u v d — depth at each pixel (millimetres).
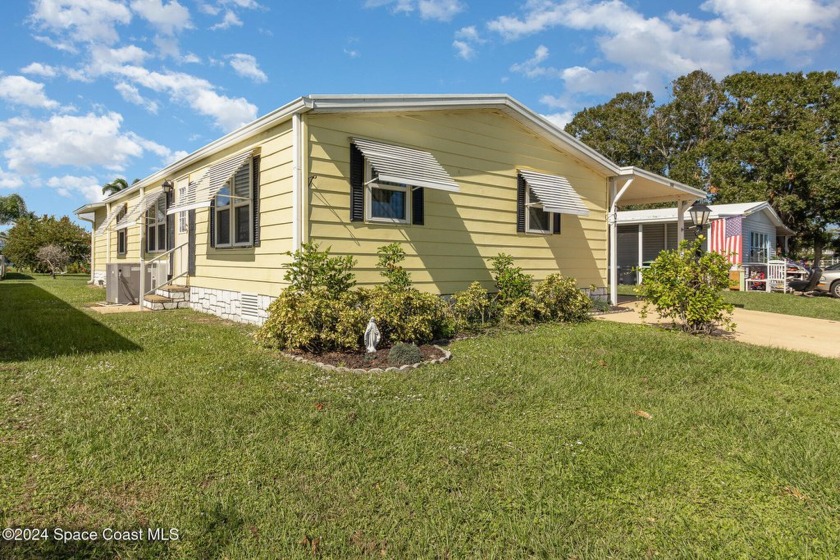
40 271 28734
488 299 8312
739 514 2438
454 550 2133
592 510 2451
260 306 7449
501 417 3639
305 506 2420
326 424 3402
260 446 3043
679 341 6520
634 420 3629
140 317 8414
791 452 3098
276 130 6992
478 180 8578
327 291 5891
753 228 19906
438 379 4602
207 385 4262
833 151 24562
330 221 6711
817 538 2246
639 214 19906
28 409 3574
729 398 4176
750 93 28750
